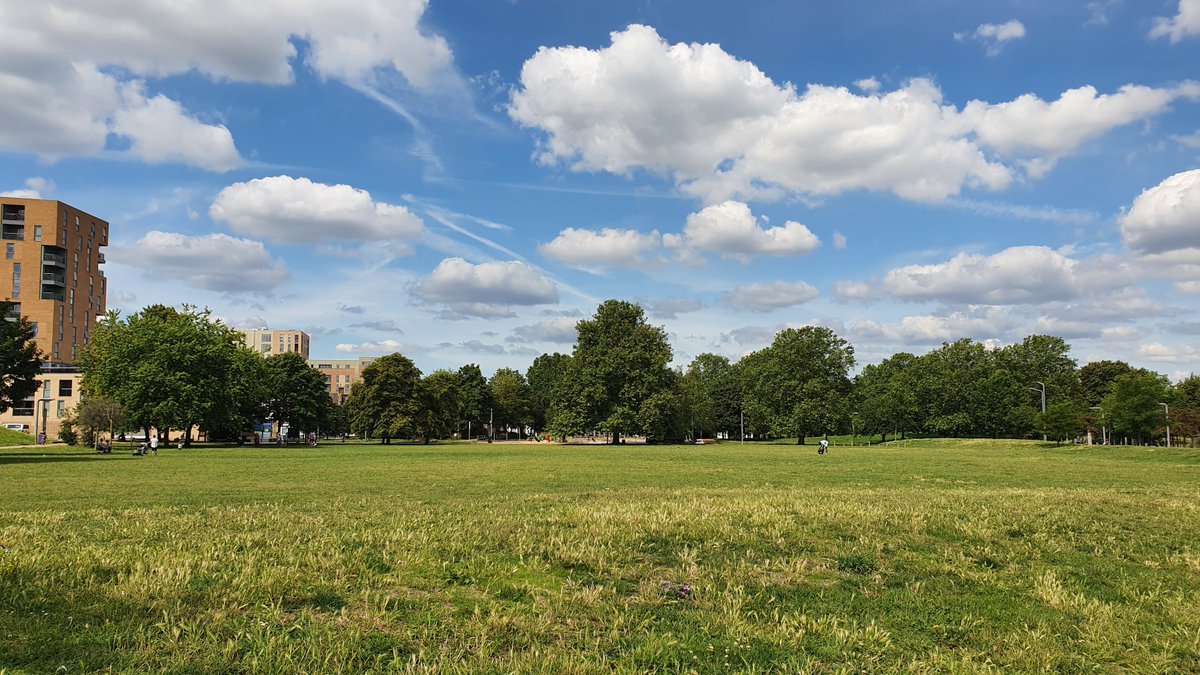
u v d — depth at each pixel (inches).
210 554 410.9
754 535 494.9
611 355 3860.7
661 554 447.2
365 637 287.1
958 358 5098.4
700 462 1886.1
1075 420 3245.6
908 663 286.7
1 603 304.5
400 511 676.1
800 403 4013.3
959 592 391.5
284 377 4259.4
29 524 566.3
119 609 301.6
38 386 2233.0
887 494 839.1
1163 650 308.2
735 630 311.6
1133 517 615.8
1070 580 416.8
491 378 6663.4
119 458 2085.4
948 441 3809.1
